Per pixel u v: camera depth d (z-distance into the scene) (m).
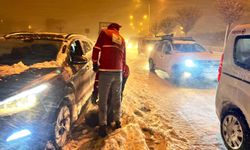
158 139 4.90
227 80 4.53
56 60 4.79
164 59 11.70
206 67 10.06
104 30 4.86
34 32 6.01
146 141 4.81
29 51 5.16
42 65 4.55
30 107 3.67
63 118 4.45
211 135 5.18
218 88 4.82
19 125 3.52
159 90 9.14
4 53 5.17
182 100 7.79
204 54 10.77
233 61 4.44
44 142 3.93
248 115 3.93
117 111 5.09
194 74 10.20
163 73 13.27
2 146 3.38
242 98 4.08
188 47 11.59
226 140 4.53
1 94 3.56
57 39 5.43
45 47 5.19
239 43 4.39
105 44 4.77
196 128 5.53
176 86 9.88
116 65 4.82
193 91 9.02
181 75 10.46
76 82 5.05
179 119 6.06
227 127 4.51
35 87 3.84
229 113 4.45
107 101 5.07
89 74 5.96
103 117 4.82
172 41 11.91
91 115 5.38
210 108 6.99
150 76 12.27
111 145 4.38
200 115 6.39
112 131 5.02
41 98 3.85
